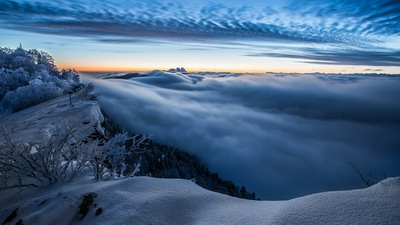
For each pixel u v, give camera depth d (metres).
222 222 2.64
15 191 4.15
